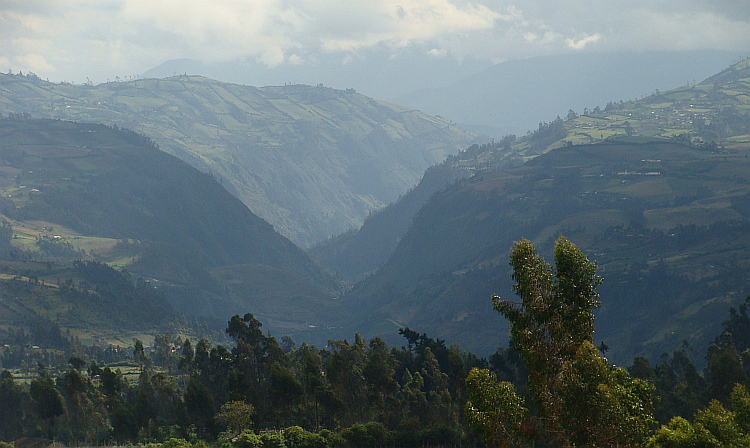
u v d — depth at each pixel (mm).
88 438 100875
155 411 104750
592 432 33125
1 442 94875
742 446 37062
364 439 89250
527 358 36250
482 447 90562
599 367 33438
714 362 92750
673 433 36906
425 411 98500
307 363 105438
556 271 36781
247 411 92750
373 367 100750
